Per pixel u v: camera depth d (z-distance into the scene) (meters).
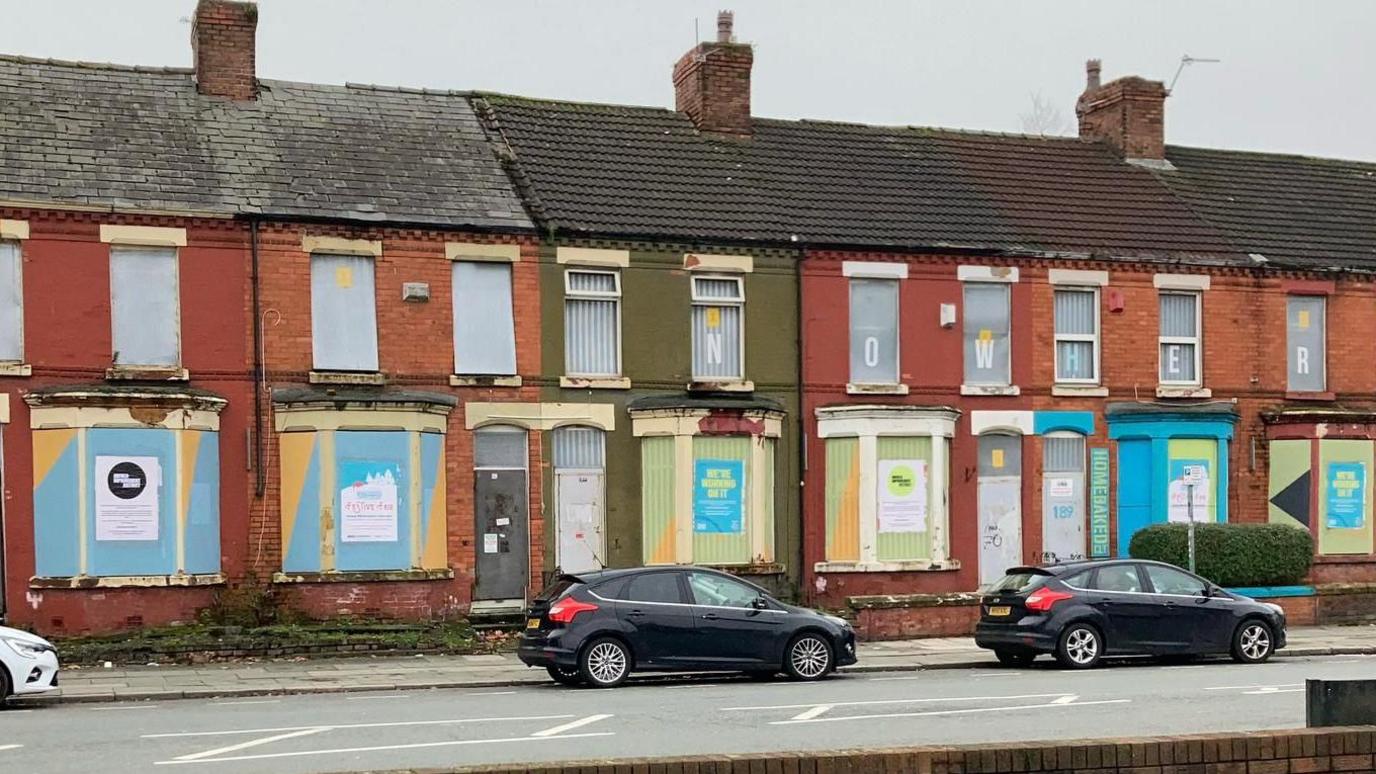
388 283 24.62
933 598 25.19
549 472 25.34
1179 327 29.39
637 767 9.06
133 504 22.64
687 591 19.08
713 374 26.50
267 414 23.77
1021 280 28.25
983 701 16.09
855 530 26.72
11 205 22.56
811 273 27.05
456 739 13.44
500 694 17.89
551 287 25.55
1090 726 14.03
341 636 22.44
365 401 23.81
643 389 25.98
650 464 25.80
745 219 27.00
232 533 23.44
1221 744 9.91
